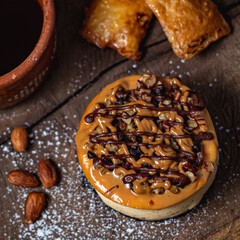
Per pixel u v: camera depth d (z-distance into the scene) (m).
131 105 0.42
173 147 0.41
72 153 0.48
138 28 0.48
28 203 0.46
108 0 0.47
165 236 0.46
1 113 0.48
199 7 0.46
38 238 0.47
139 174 0.41
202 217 0.46
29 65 0.42
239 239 0.46
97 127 0.42
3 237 0.47
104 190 0.42
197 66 0.49
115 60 0.49
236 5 0.49
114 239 0.46
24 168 0.48
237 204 0.47
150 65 0.49
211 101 0.48
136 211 0.43
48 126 0.48
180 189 0.41
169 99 0.42
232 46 0.49
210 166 0.41
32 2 0.44
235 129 0.48
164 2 0.45
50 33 0.42
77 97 0.49
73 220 0.47
